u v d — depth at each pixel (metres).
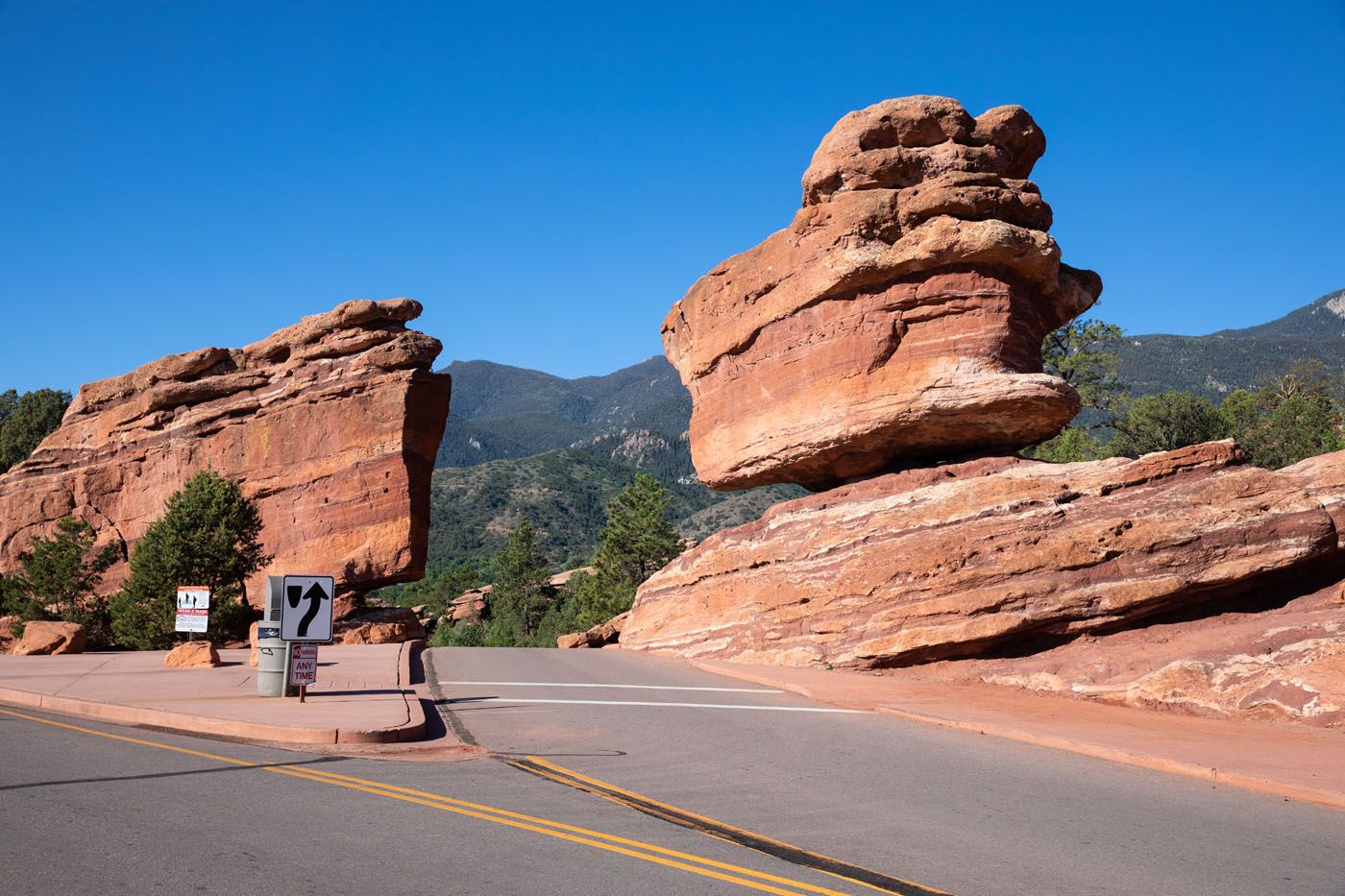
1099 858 8.32
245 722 13.56
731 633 25.20
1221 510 20.23
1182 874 7.94
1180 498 20.62
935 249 22.86
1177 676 17.05
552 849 7.91
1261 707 15.72
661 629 27.94
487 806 9.40
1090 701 17.84
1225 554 19.88
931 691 18.98
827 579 23.42
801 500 26.09
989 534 21.34
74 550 39.72
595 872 7.32
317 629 16.50
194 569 35.41
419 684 20.05
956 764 12.41
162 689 18.08
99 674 21.00
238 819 8.56
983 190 23.25
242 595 36.28
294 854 7.53
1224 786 11.55
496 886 6.88
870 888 7.24
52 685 18.69
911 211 23.69
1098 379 60.22
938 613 21.00
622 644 29.28
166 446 40.75
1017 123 24.62
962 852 8.34
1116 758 12.96
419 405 36.62
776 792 10.48
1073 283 25.42
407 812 8.98
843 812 9.63
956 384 23.05
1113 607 19.86
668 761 12.21
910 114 24.31
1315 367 88.25
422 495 36.66
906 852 8.28
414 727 13.69
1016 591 20.41
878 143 24.67
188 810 8.88
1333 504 20.05
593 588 73.31
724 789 10.57
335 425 36.81
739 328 27.56
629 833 8.56
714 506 182.12
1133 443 58.09
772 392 26.53
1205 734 14.41
